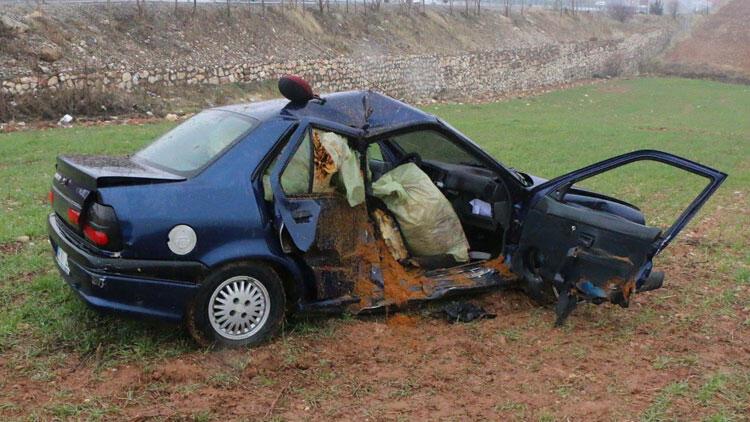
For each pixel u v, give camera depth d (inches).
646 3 2522.1
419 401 173.5
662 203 422.6
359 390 177.3
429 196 224.2
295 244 196.4
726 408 172.7
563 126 890.7
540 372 191.3
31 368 181.2
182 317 188.7
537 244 227.3
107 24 950.4
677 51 2193.7
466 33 1552.7
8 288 232.5
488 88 1478.8
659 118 1136.2
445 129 226.2
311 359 192.1
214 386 176.4
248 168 197.0
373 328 211.0
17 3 913.5
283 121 205.8
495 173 234.4
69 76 831.7
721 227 363.6
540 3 2041.1
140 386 173.6
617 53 1939.0
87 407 163.2
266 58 1066.7
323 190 205.6
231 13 1117.7
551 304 238.1
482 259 238.8
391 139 248.8
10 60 801.6
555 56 1692.9
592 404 173.9
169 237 183.0
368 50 1258.6
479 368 192.1
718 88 1676.9
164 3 1058.7
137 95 876.0
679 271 284.2
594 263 216.1
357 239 211.3
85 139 631.8
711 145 764.0
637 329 222.4
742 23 2330.2
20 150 564.7
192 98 930.7
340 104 217.2
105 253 181.5
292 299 206.1
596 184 481.1
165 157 211.2
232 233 190.2
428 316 223.5
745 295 255.9
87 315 208.2
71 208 190.9
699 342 213.9
